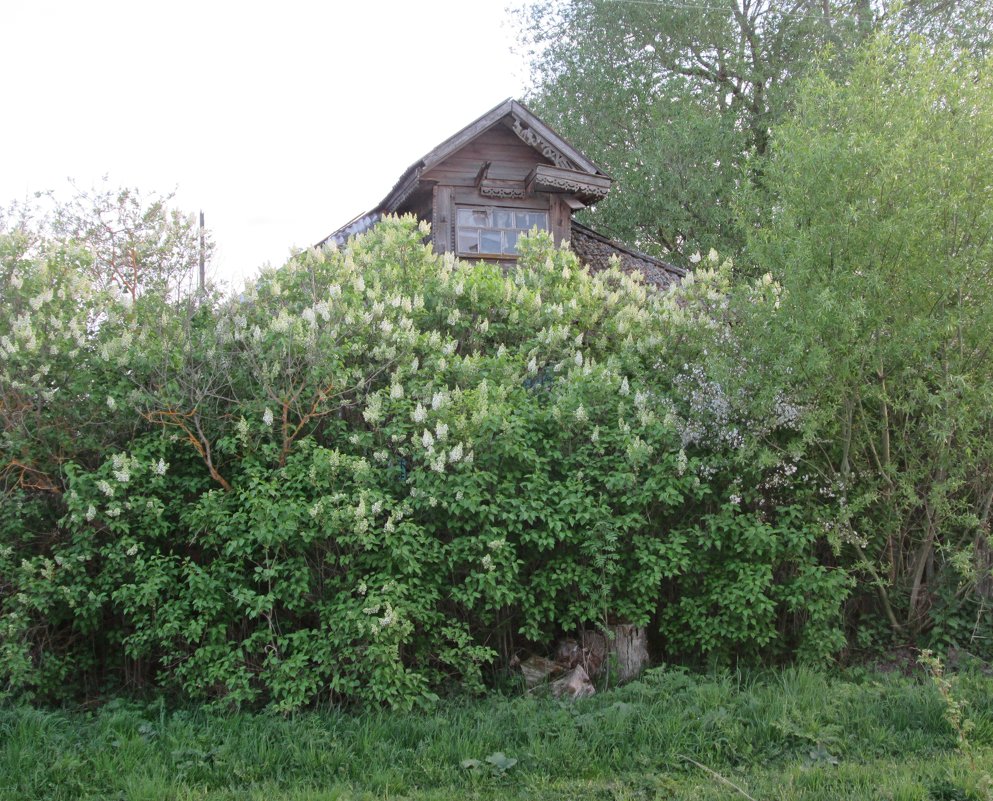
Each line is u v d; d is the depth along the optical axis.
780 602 8.13
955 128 8.03
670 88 22.50
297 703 6.79
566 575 7.62
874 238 7.65
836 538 7.90
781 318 7.81
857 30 20.38
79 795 5.71
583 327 10.26
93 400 7.62
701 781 5.89
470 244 15.08
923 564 8.55
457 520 7.43
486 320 9.59
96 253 9.14
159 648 7.51
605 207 23.08
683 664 8.12
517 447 7.60
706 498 8.16
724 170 21.66
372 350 8.35
